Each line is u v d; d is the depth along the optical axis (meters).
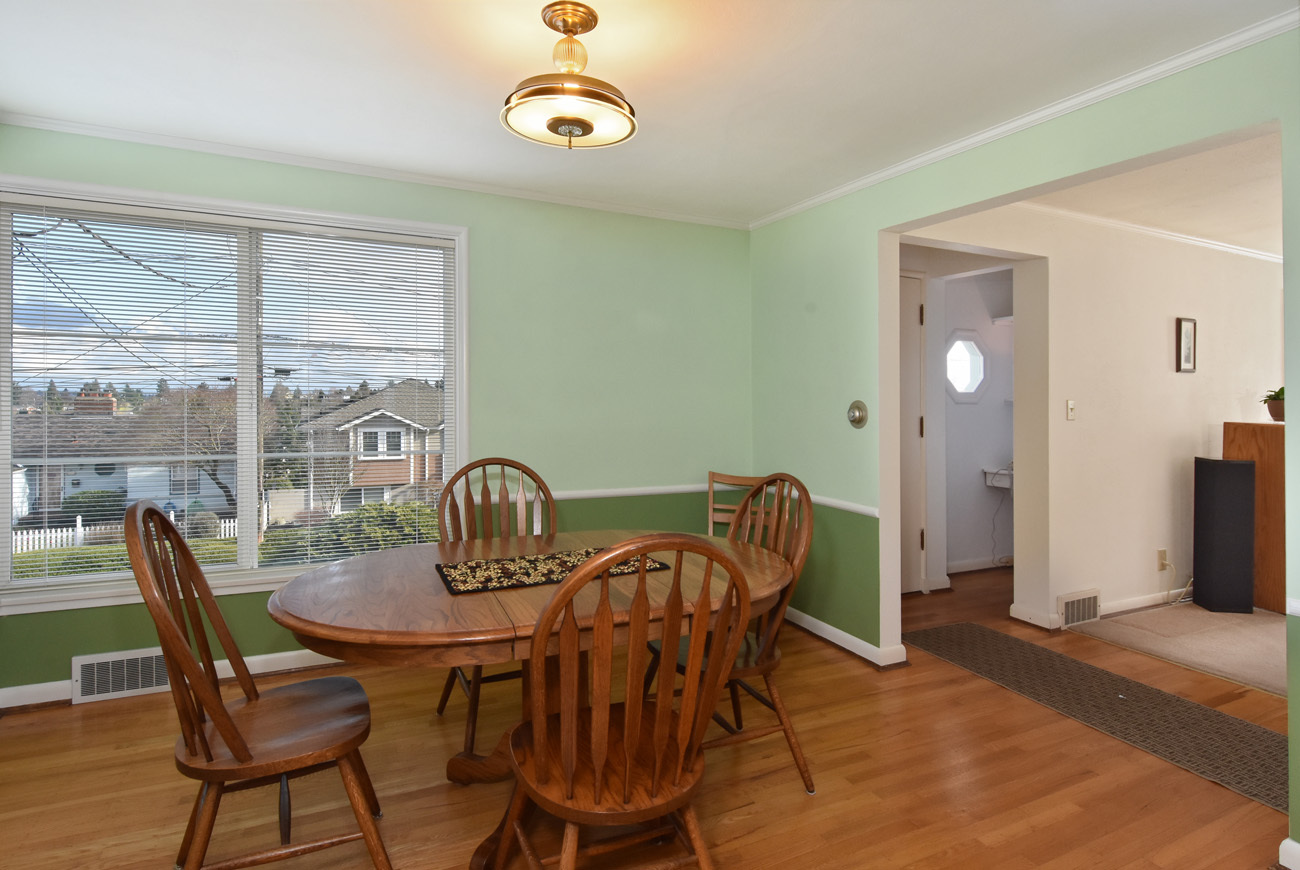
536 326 3.51
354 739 1.62
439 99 2.44
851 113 2.52
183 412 2.91
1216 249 4.49
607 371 3.70
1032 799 2.13
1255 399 4.74
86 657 2.74
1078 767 2.32
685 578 1.98
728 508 3.32
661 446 3.86
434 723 2.62
